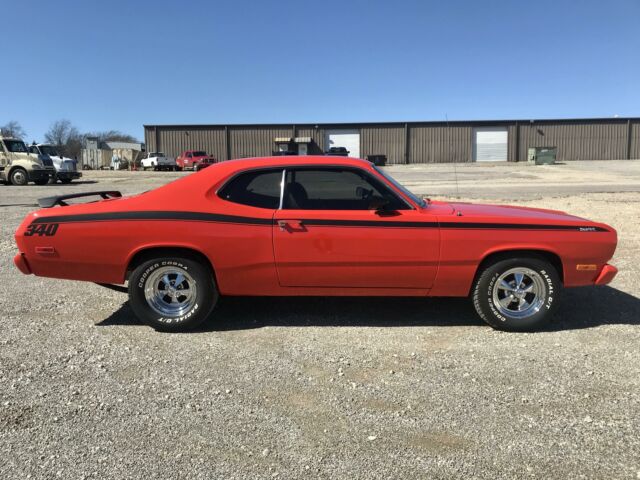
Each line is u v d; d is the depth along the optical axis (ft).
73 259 14.99
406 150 181.57
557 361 13.07
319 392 11.55
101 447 9.52
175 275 15.25
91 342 14.48
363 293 15.19
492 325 15.25
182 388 11.74
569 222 14.82
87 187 81.87
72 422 10.34
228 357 13.43
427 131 180.65
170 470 8.87
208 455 9.29
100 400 11.19
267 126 183.32
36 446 9.55
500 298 15.10
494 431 9.99
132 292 15.12
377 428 10.12
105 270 15.07
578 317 16.40
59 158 93.25
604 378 12.11
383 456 9.23
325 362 13.10
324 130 183.01
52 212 15.14
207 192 14.90
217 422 10.35
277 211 14.79
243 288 15.08
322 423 10.31
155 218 14.70
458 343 14.33
